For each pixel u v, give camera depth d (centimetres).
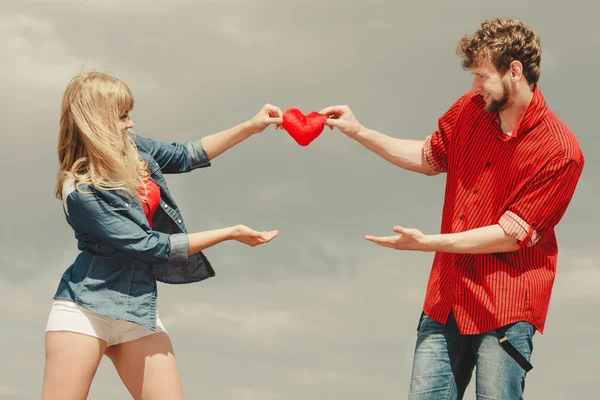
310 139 392
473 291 333
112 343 333
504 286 329
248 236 334
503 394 325
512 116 331
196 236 330
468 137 343
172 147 380
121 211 325
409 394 348
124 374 337
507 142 330
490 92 326
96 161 326
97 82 329
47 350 323
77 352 320
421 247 325
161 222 360
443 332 346
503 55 321
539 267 334
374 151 390
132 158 336
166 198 359
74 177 326
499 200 333
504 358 327
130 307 328
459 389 345
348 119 392
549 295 338
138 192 339
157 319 340
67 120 330
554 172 320
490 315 329
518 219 322
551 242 344
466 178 341
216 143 389
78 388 321
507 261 332
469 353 346
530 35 324
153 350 334
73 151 332
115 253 330
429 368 345
